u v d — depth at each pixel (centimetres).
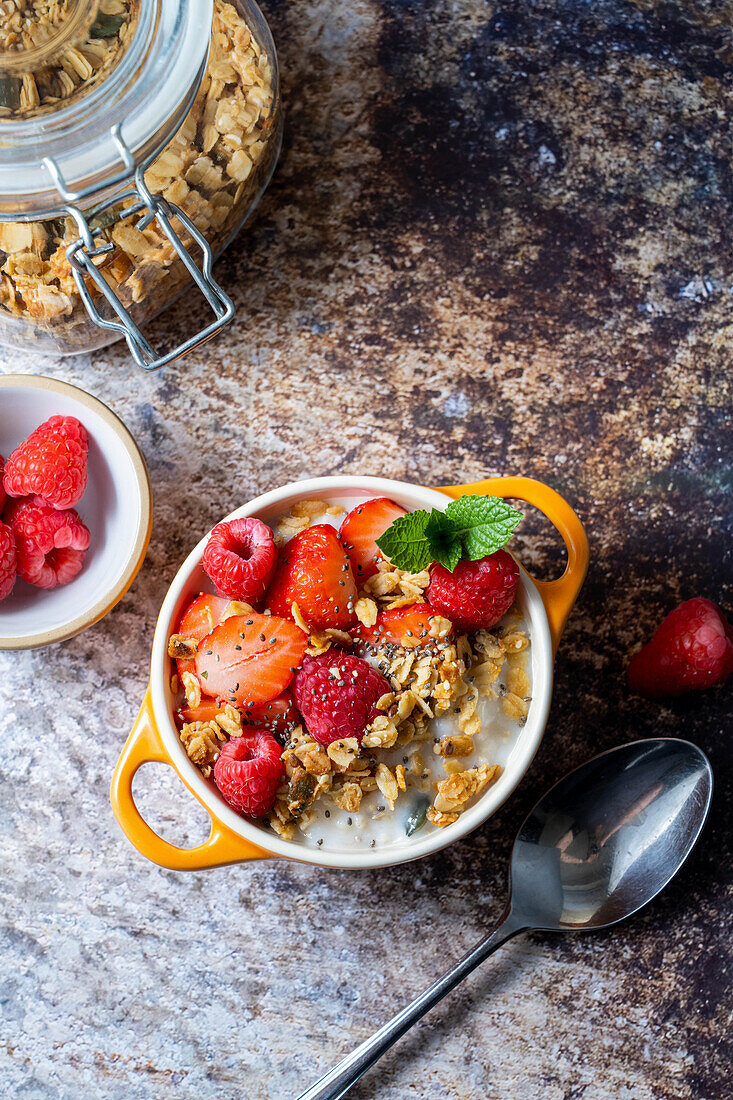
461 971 50
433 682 46
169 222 47
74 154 45
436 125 53
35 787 52
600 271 53
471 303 53
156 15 45
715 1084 51
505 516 45
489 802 45
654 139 54
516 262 53
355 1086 51
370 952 51
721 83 54
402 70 53
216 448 52
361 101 53
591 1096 51
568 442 53
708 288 53
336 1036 51
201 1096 51
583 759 52
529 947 51
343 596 46
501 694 47
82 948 51
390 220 53
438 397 53
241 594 46
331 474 52
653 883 50
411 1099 51
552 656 46
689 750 51
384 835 46
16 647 48
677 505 53
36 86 45
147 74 45
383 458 52
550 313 53
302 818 46
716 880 52
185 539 52
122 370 52
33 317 49
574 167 54
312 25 53
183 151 47
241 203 50
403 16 53
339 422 52
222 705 46
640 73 54
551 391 53
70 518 50
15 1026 51
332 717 45
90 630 52
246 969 51
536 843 51
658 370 53
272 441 52
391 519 47
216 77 48
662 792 51
